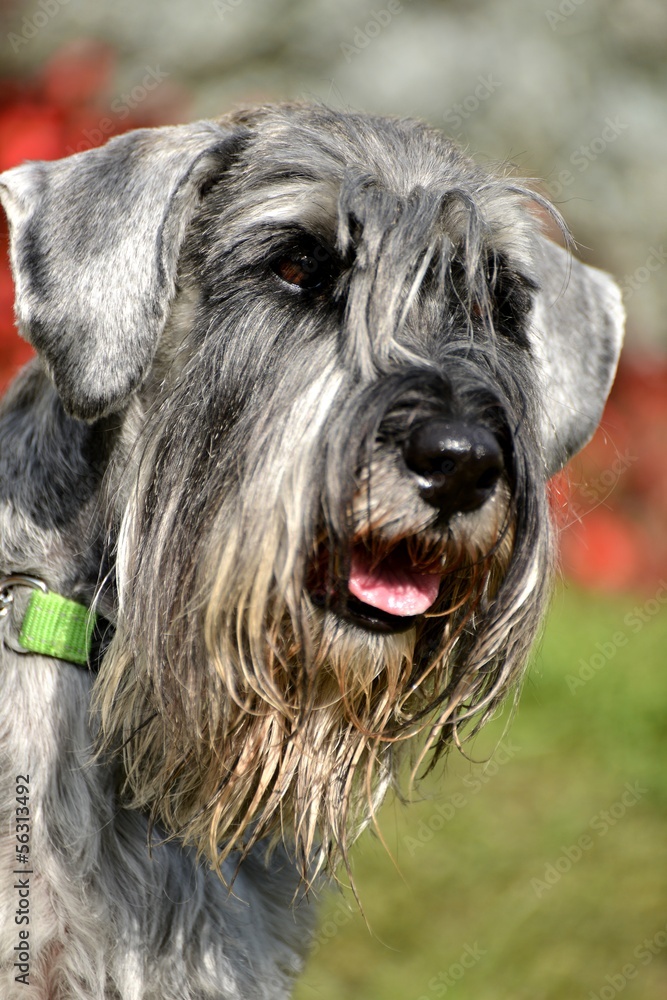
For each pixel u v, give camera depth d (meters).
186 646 5.30
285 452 5.05
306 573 5.08
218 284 5.43
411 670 5.52
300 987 7.66
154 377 5.62
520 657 5.56
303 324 5.28
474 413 4.97
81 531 5.59
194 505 5.27
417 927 9.20
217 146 5.64
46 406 5.79
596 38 20.36
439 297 5.45
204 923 5.45
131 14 18.58
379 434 4.86
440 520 4.94
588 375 7.64
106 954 5.18
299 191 5.39
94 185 5.65
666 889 9.93
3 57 18.06
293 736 5.39
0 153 11.46
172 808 5.54
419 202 5.39
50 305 5.47
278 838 5.70
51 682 5.45
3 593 5.51
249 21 19.00
